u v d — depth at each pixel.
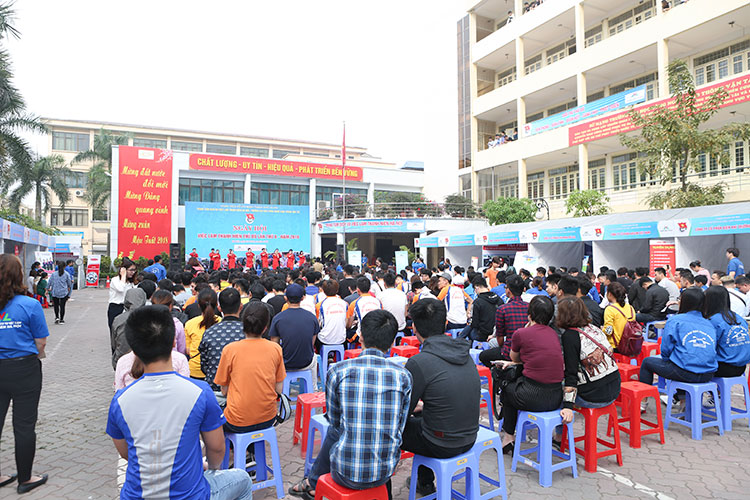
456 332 8.44
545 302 4.18
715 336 4.98
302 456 4.55
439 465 3.14
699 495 3.74
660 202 16.30
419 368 3.16
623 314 5.45
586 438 4.20
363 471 2.76
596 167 26.89
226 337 4.28
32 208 41.88
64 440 5.00
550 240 16.30
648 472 4.15
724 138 14.77
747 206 12.78
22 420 3.83
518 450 4.23
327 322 6.62
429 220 28.28
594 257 16.08
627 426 5.27
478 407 3.29
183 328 4.93
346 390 2.83
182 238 33.59
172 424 2.14
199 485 2.23
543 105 30.53
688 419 5.18
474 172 32.69
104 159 35.88
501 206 25.75
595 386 4.13
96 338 11.37
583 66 24.69
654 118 16.03
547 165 30.09
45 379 7.55
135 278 8.77
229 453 3.81
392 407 2.82
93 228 44.66
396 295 7.79
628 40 22.45
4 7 14.59
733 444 4.76
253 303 3.78
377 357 2.92
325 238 34.78
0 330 3.70
